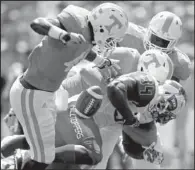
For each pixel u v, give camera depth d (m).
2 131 34.81
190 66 23.16
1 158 24.66
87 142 22.05
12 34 37.38
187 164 32.09
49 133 21.11
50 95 20.81
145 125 22.91
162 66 21.77
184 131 32.06
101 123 22.44
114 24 20.69
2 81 36.16
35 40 36.75
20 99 20.72
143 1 35.16
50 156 21.36
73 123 22.19
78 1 35.66
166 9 34.88
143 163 27.48
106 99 22.11
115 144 24.55
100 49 21.61
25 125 21.08
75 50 20.19
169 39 22.27
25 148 24.12
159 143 23.31
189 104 31.75
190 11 34.38
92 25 20.64
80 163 21.91
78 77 22.66
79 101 21.09
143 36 23.52
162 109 21.52
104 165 23.23
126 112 20.77
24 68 30.64
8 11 38.41
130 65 22.30
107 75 22.14
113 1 35.16
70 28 20.33
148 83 21.03
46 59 20.28
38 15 37.91
